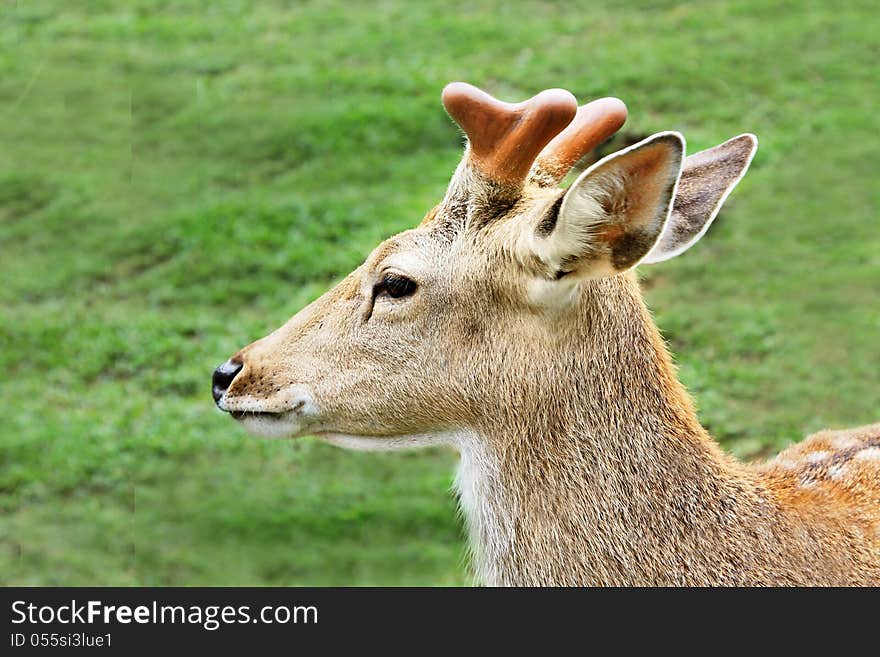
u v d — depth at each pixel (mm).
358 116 17359
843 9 19391
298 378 6621
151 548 11242
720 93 17406
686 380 12477
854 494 6629
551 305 6145
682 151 5496
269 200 15914
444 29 19719
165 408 12914
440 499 11609
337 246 15039
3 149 17188
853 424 11898
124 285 14758
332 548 11133
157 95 18297
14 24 20375
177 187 16328
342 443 6738
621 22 19641
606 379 6230
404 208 15508
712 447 6418
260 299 14391
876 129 16453
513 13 20203
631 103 17281
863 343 12938
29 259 15281
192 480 12070
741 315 13375
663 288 13867
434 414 6496
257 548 11195
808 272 14008
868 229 14602
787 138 16328
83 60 19234
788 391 12328
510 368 6293
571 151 6648
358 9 20625
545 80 18031
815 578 6227
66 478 12117
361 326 6570
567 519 6250
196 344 13719
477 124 6262
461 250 6348
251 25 20203
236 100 18047
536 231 5973
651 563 6203
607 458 6230
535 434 6281
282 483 11945
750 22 19219
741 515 6281
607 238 5793
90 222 15812
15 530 11570
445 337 6398
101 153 17062
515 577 6348
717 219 14836
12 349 13820
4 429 12688
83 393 13195
